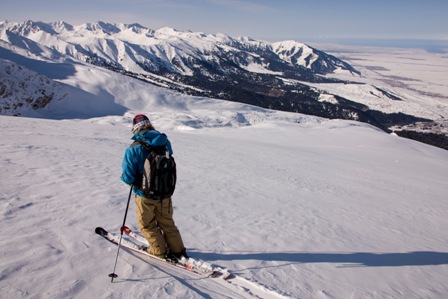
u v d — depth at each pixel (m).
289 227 7.01
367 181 18.52
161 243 4.35
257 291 3.99
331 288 4.42
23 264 3.63
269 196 10.23
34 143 12.21
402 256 6.35
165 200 4.36
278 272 4.62
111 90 167.88
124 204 6.40
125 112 146.00
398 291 4.73
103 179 8.13
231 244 5.42
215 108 179.00
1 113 108.12
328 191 13.31
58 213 5.33
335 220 8.54
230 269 4.48
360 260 5.66
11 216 4.88
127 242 4.59
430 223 10.66
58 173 8.00
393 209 11.82
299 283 4.39
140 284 3.65
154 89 186.00
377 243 7.02
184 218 6.40
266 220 7.28
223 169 14.41
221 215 7.05
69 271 3.67
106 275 3.73
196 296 3.59
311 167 20.97
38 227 4.64
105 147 14.35
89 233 4.71
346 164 26.06
